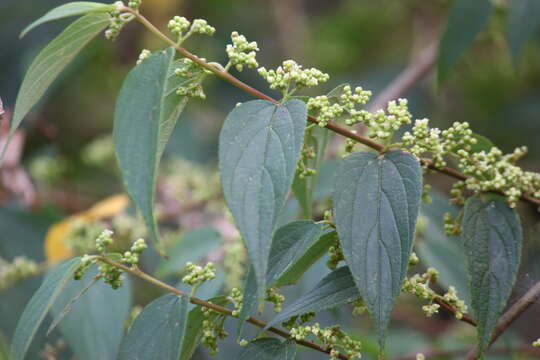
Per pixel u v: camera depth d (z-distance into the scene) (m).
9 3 1.62
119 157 0.68
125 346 0.73
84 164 1.69
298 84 0.72
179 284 0.84
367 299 0.69
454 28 1.07
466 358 0.77
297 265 0.76
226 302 0.75
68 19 1.64
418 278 0.76
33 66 0.72
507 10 1.11
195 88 0.73
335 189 0.71
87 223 1.16
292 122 0.69
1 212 1.23
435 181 1.50
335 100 0.77
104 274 0.73
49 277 0.73
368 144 0.74
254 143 0.69
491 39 1.45
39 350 0.98
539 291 0.76
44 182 1.47
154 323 0.73
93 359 0.85
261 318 1.02
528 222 0.79
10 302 1.07
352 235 0.70
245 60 0.73
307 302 0.73
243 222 0.67
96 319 0.86
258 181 0.68
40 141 1.67
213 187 1.25
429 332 1.35
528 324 1.06
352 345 0.74
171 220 1.30
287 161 0.68
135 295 1.26
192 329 0.76
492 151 0.77
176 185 1.28
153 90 0.69
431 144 0.75
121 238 1.12
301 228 0.73
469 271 0.74
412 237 0.70
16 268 1.05
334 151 1.12
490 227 0.75
